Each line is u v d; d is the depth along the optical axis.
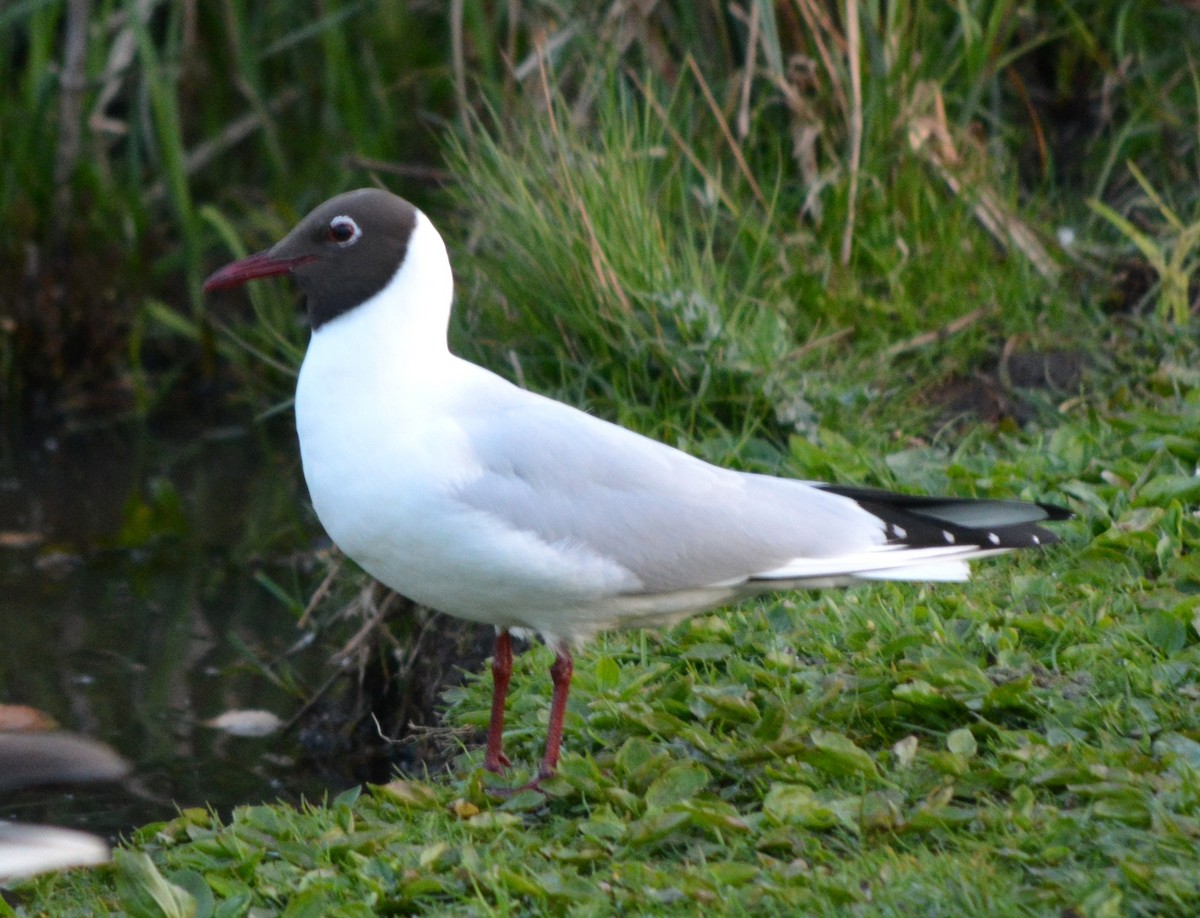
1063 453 9.93
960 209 12.63
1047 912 5.75
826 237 12.52
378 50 16.95
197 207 17.94
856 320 12.09
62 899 7.00
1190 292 12.41
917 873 6.04
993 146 13.69
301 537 13.09
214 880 6.55
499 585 7.28
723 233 12.66
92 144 17.12
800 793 6.63
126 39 16.83
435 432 7.25
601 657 8.17
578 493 7.28
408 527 7.24
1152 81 13.97
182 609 12.00
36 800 9.02
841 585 7.68
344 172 16.53
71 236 16.77
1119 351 11.52
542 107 12.71
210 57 18.05
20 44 18.45
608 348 11.18
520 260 11.39
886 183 12.77
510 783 7.52
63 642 11.42
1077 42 13.95
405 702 10.07
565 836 6.80
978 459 10.00
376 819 7.18
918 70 12.90
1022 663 7.70
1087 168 13.95
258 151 18.12
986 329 12.12
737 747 7.25
